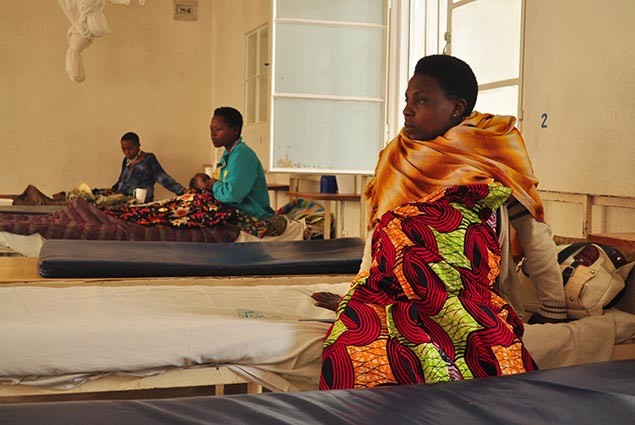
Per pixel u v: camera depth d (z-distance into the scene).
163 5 9.83
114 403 1.40
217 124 5.25
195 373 2.28
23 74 9.43
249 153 5.21
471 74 2.53
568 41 3.78
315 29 5.77
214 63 9.92
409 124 2.54
